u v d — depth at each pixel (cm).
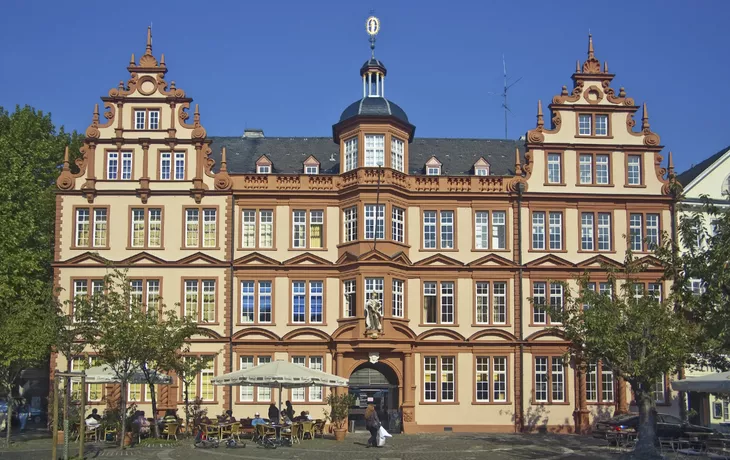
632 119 5625
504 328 5356
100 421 4459
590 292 3881
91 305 4341
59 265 5278
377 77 5644
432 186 5466
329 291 5328
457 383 5284
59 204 5356
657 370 3588
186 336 4369
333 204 5409
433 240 5428
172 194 5378
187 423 4600
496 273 5403
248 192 5394
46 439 4469
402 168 5497
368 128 5378
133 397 5191
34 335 4100
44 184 6084
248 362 5284
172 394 5184
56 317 4369
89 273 5284
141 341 3997
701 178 5619
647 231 5525
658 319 3691
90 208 5362
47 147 6031
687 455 3731
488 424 5262
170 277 5312
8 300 4878
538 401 5291
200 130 5422
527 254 5441
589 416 5266
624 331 3731
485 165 5591
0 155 5519
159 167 5409
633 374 3625
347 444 4259
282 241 5375
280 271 5344
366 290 5191
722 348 3359
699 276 3072
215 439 4066
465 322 5350
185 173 5412
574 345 4069
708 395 5397
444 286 5391
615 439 4172
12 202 5444
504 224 5478
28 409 6141
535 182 5519
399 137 5466
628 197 5516
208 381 5231
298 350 5278
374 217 5275
